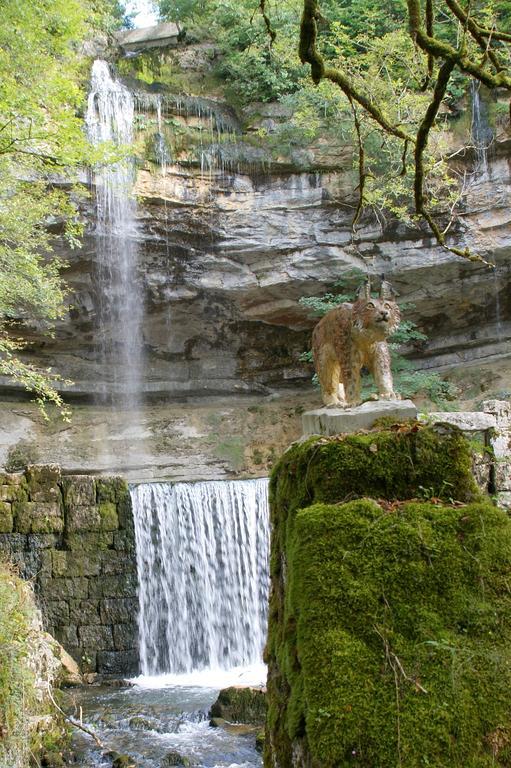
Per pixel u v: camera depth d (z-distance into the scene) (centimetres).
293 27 1898
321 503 304
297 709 285
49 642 1009
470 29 382
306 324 2084
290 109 1948
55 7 1109
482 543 282
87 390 2028
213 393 2173
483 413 701
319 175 1859
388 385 477
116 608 1274
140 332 2044
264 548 1444
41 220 1343
